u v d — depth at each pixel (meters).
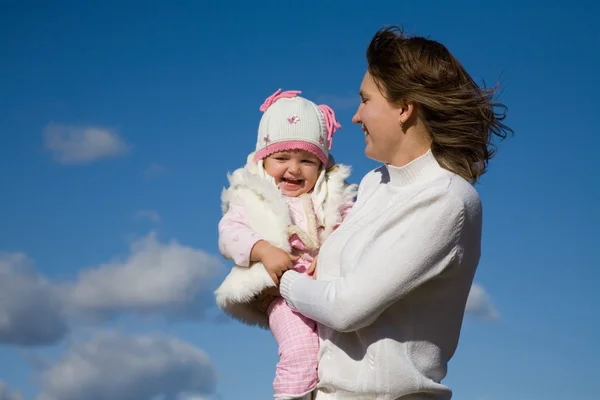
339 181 3.04
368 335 2.33
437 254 2.21
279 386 2.59
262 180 2.91
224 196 2.99
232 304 2.84
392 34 2.49
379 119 2.43
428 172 2.41
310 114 3.02
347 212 2.98
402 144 2.44
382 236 2.28
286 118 2.99
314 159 3.03
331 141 3.09
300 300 2.45
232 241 2.81
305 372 2.58
